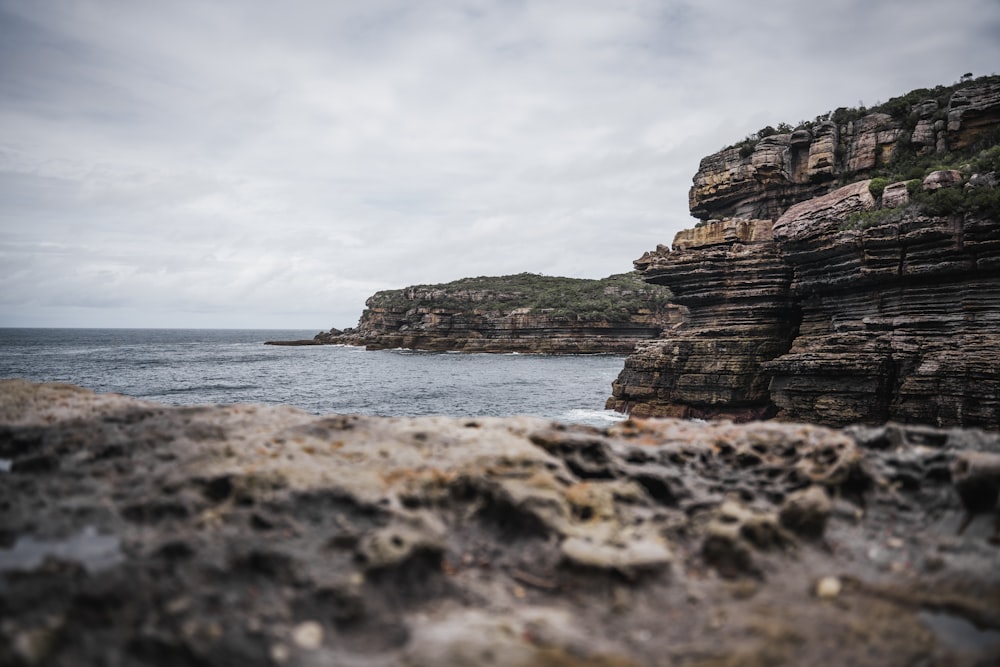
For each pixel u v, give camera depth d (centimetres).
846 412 2991
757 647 446
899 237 2827
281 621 446
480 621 461
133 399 892
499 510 611
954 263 2683
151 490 598
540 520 586
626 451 756
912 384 2742
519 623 468
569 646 439
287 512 572
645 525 623
